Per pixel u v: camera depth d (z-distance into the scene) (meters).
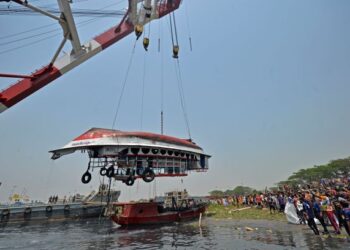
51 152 22.12
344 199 14.68
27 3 17.05
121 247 17.11
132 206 27.08
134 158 22.53
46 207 39.72
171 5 27.38
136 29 21.52
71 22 19.22
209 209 42.12
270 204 28.92
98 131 21.78
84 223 36.22
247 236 17.89
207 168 32.97
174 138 26.84
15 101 18.31
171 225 27.23
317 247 12.64
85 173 20.94
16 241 22.44
